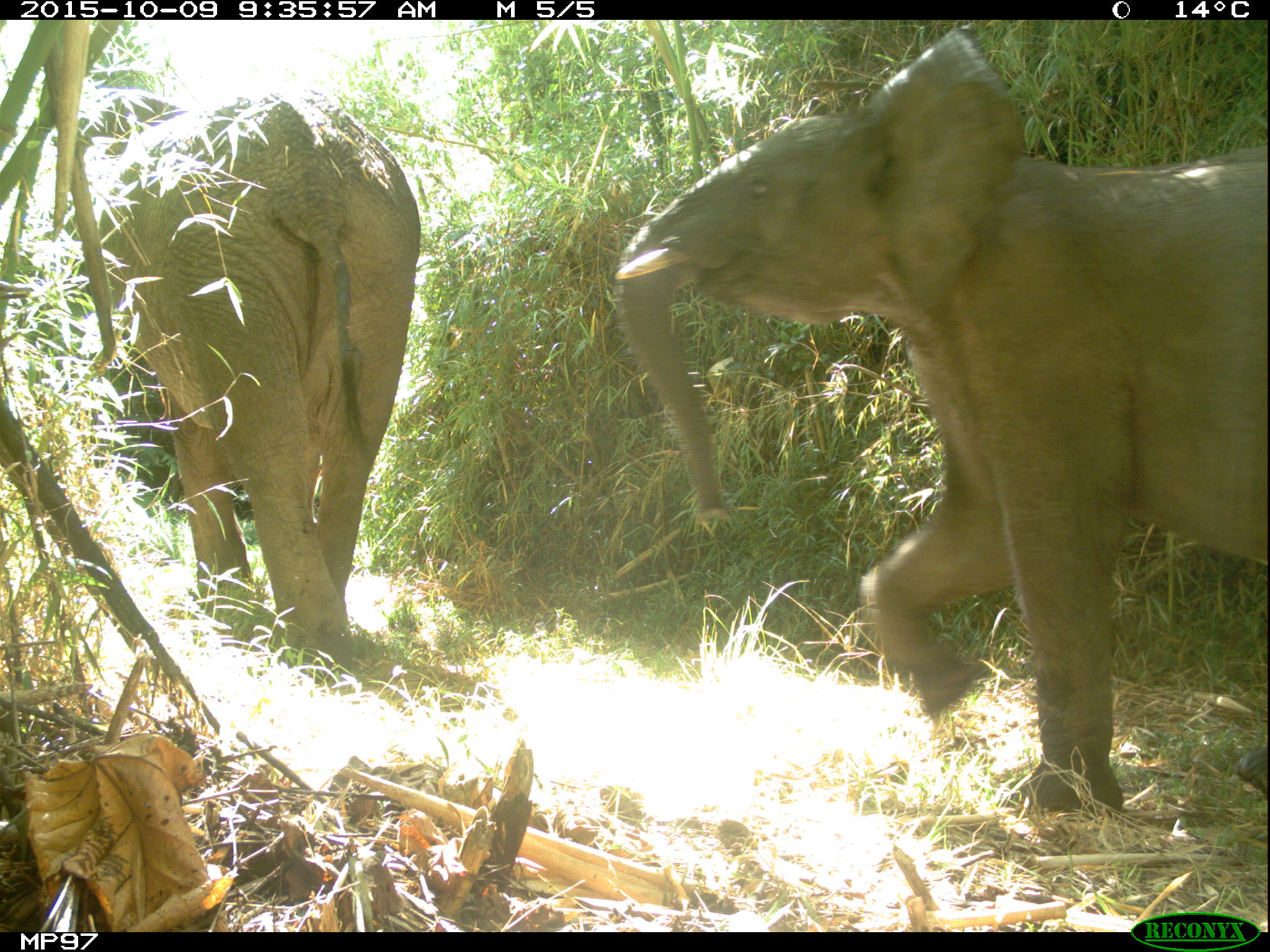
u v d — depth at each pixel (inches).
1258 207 100.6
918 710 153.3
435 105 311.3
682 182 232.8
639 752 129.2
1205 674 169.2
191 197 169.3
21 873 88.0
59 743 107.3
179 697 113.0
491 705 150.1
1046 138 185.9
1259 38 169.5
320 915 80.3
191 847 81.5
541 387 256.5
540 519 253.1
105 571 103.7
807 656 192.9
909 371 198.4
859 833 108.0
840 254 114.5
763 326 218.5
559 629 210.2
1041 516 111.1
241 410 173.5
